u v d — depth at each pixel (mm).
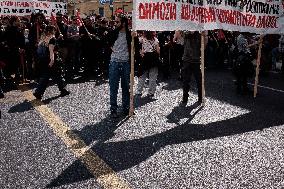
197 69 8453
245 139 6008
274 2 8477
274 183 4434
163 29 7000
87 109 7863
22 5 12883
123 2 36625
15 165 4875
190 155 5281
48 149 5453
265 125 6836
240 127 6688
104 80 11672
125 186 4293
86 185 4316
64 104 8305
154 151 5422
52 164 4910
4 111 7641
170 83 11305
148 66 9148
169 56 12234
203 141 5887
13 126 6586
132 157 5176
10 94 9469
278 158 5203
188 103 8594
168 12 7027
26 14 12977
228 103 8680
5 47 11383
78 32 12789
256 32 8352
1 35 11297
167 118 7234
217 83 11648
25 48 11758
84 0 39344
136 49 7199
